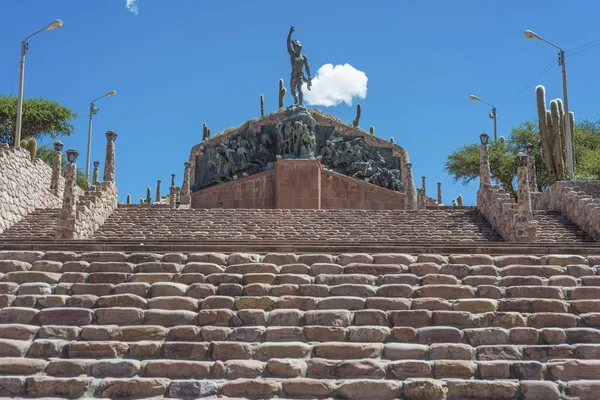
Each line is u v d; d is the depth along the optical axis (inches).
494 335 272.5
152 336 279.4
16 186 837.2
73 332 281.7
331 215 849.5
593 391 241.6
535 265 332.2
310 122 1435.8
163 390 249.1
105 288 313.1
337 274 325.7
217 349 268.2
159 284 312.7
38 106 1596.9
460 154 1855.3
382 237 740.0
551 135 1083.9
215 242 398.0
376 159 1499.8
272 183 1382.9
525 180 712.4
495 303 293.0
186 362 260.1
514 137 1820.9
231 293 309.3
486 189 851.4
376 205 1419.8
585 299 297.9
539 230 776.3
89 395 248.5
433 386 243.4
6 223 797.2
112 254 344.5
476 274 324.8
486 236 764.0
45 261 336.2
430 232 772.6
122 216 860.6
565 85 1039.0
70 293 312.3
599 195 866.1
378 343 270.5
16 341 274.7
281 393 247.0
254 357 266.8
